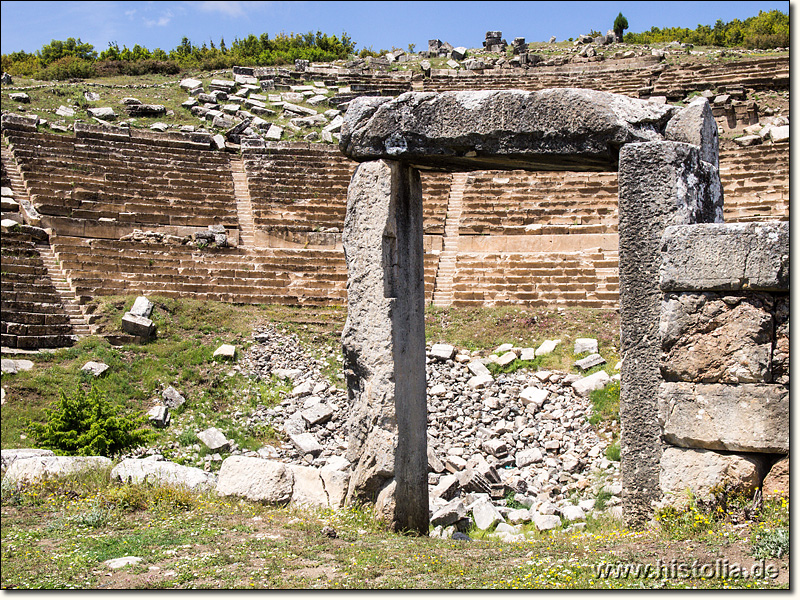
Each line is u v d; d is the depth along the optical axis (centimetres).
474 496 1525
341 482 1170
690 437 914
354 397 1116
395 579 811
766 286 876
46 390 2027
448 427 1981
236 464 1217
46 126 3547
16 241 2639
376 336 1077
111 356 2222
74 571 856
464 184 3522
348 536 997
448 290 2836
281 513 1118
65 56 6075
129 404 2061
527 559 877
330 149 3797
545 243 3056
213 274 2773
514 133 1025
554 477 1681
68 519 1066
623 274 982
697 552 788
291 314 2641
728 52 4766
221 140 3791
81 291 2511
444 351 2333
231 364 2292
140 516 1096
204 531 1009
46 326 2281
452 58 5438
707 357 909
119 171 3234
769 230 879
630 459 970
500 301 2702
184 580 816
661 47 5138
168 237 2942
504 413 2006
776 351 880
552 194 3319
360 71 5097
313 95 4772
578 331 2419
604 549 858
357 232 1102
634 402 970
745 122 3806
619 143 995
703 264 913
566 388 2091
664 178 967
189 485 1252
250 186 3438
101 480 1242
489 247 3109
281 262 2953
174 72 5272
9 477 1238
